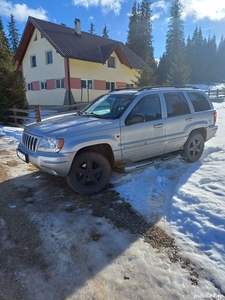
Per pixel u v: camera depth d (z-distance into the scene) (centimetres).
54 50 1723
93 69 1844
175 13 3919
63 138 318
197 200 312
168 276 196
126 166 396
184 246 234
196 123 479
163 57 4025
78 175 348
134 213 298
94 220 282
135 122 369
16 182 400
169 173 432
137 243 239
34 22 1738
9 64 1096
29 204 323
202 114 496
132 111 381
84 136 331
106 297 177
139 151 394
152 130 404
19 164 498
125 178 408
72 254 224
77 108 1667
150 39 3906
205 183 368
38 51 1875
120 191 360
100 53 1873
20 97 1116
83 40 1933
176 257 219
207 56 5419
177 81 2253
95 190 353
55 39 1688
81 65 1745
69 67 1661
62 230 262
